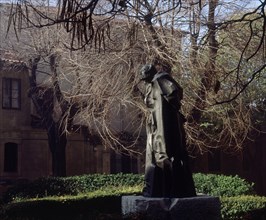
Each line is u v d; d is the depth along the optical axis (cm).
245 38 1986
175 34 1983
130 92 1997
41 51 2412
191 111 2009
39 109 2705
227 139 2458
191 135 2073
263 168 3478
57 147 2666
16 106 3170
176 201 1061
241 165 3622
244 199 1516
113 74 2022
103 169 3284
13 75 3147
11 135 3141
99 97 2044
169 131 1109
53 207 1700
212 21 1911
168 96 1109
